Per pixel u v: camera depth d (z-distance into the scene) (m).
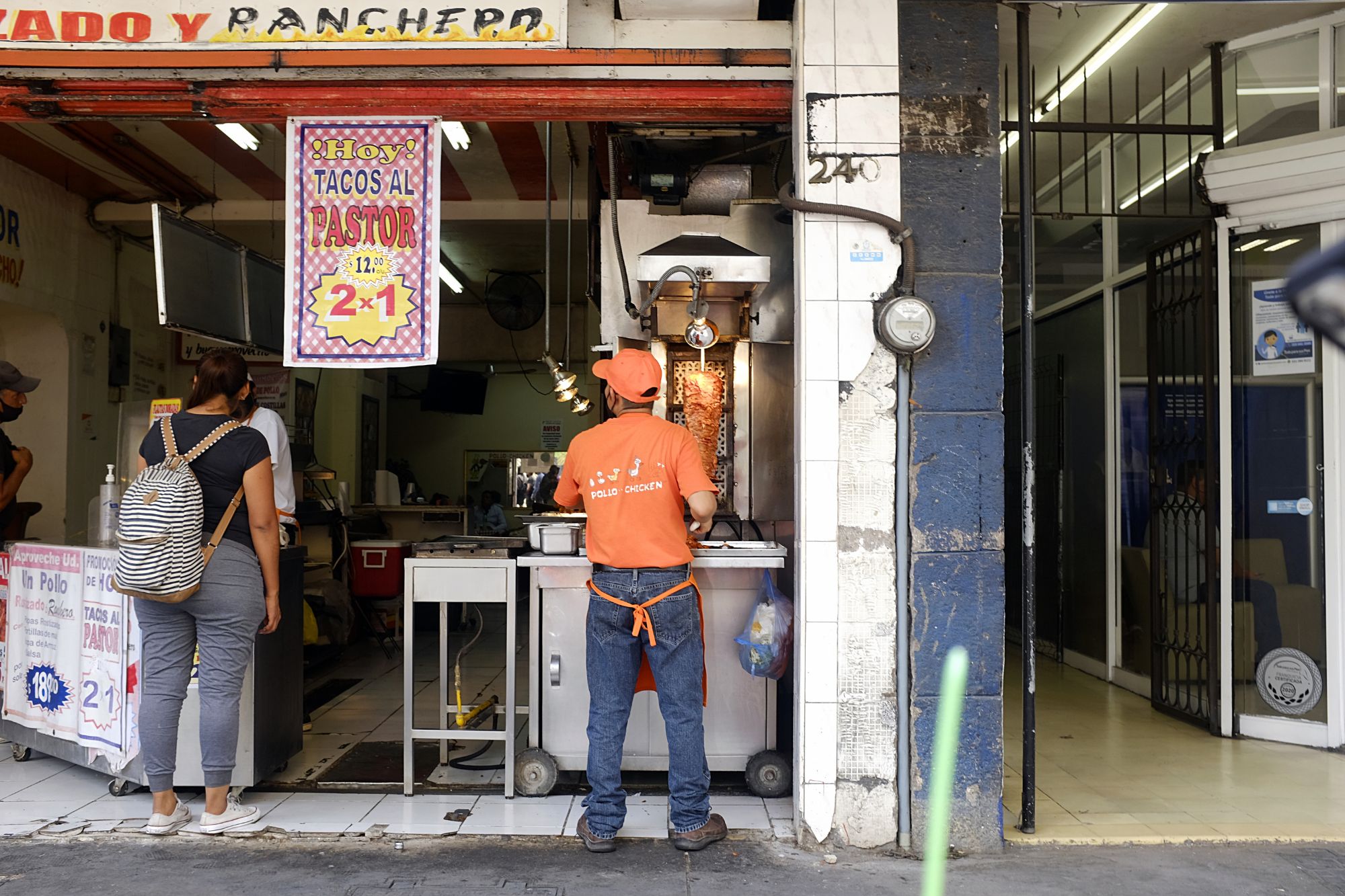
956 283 3.23
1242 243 4.57
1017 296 7.05
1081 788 3.77
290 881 2.84
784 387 5.32
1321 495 4.36
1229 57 4.51
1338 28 4.20
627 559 3.12
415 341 3.56
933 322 3.13
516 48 3.25
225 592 3.20
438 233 3.56
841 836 3.17
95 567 3.70
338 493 7.49
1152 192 5.30
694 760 3.13
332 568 6.67
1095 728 4.74
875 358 3.21
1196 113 4.79
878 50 3.23
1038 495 6.88
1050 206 6.53
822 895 2.80
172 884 2.82
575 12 3.36
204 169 6.91
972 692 3.17
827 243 3.22
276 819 3.37
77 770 3.95
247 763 3.57
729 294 4.70
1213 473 4.61
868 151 3.22
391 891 2.78
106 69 3.34
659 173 4.90
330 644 6.52
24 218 6.79
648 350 5.30
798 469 3.29
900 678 3.18
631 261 5.15
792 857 3.10
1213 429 4.62
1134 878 2.93
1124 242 5.64
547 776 3.62
